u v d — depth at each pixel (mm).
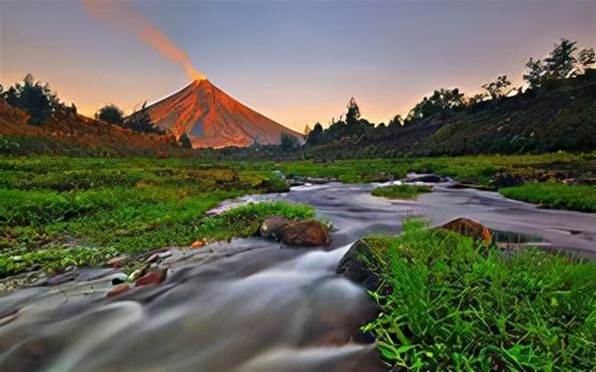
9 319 4312
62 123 88438
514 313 3295
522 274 3818
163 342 3764
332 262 6137
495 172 29016
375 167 43188
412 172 37875
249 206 11016
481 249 5277
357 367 3160
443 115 104250
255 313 4309
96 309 4531
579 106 61750
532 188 17344
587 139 48062
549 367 2613
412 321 3301
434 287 3686
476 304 3547
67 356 3572
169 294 4938
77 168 25922
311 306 4367
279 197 17609
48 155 44812
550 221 11141
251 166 44844
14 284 5582
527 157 44656
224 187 19938
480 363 2834
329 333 3766
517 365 2785
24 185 16016
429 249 4652
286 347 3596
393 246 4809
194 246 7484
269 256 6629
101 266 6492
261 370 3242
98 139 86250
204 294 4922
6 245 7793
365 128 132000
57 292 5137
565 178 21484
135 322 4191
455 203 15859
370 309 4074
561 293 3426
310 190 22078
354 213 12766
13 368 3379
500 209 13875
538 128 60344
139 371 3309
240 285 5203
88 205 11477
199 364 3381
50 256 6875
